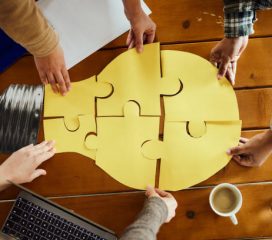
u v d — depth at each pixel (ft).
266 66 3.19
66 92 3.18
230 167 3.09
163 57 3.21
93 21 3.24
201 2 3.26
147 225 2.66
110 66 3.20
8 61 3.25
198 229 3.04
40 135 3.17
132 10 3.06
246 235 3.03
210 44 3.23
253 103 3.16
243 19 2.90
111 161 3.11
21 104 3.19
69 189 3.11
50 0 3.26
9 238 3.02
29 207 3.02
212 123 3.12
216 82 3.17
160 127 3.14
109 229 3.03
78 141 3.14
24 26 2.43
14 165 3.07
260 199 3.06
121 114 3.15
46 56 2.96
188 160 3.09
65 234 2.99
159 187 3.07
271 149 2.94
